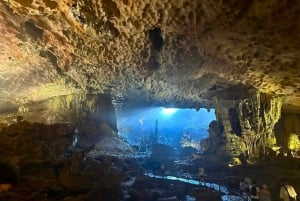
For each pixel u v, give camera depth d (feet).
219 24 29.35
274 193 37.58
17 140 33.94
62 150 37.96
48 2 29.30
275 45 31.86
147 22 31.40
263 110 49.29
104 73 49.21
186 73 44.68
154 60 42.01
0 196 24.77
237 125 55.88
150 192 35.29
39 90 59.77
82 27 33.55
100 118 60.95
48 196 28.02
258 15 25.68
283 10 24.45
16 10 31.42
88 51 40.32
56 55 42.83
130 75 49.08
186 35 33.40
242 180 42.88
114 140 59.00
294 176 41.93
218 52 36.19
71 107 61.98
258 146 50.29
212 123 64.64
